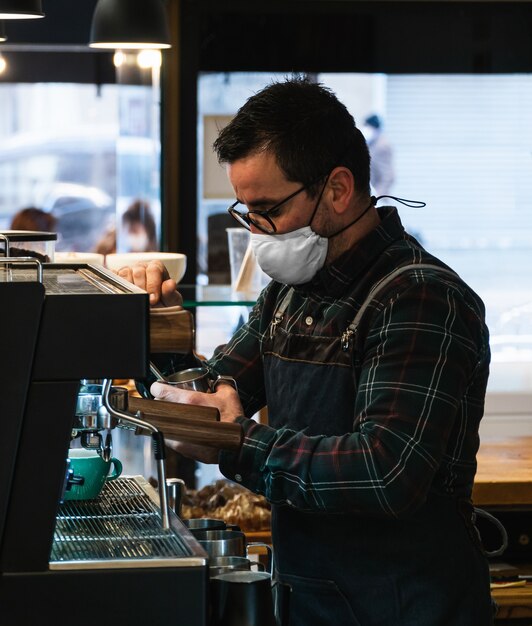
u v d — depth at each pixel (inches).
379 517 87.0
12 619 66.2
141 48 149.6
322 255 87.4
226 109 188.9
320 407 89.0
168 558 68.1
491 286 192.5
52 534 66.6
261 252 87.8
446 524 87.5
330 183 85.7
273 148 83.7
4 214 201.6
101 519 79.8
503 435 172.1
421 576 86.6
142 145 188.4
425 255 88.4
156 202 188.4
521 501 138.6
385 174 191.3
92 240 201.8
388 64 189.3
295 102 84.7
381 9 188.1
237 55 188.1
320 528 88.4
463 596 87.4
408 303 83.3
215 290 140.9
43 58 195.0
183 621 67.9
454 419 82.7
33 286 64.6
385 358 82.4
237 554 80.4
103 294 65.6
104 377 65.7
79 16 187.2
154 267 97.7
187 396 83.2
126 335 65.7
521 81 189.9
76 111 198.1
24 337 64.8
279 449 81.2
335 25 188.4
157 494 88.0
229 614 69.8
